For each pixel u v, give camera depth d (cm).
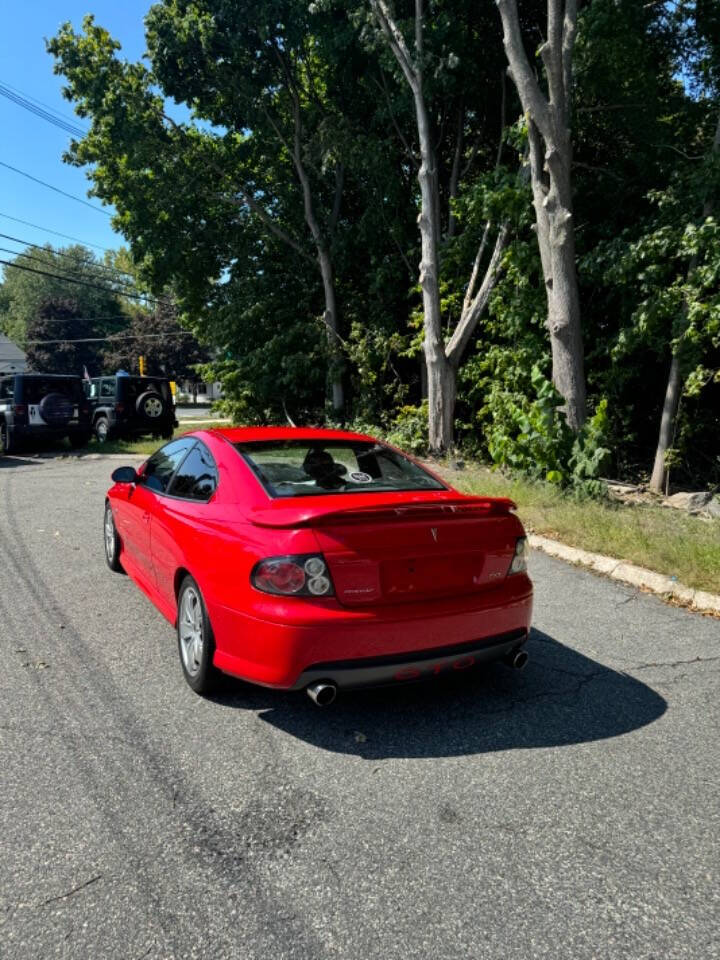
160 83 1814
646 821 276
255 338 2022
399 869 246
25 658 430
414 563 343
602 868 247
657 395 1418
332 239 1908
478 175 1855
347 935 215
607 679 414
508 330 1381
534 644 470
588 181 1420
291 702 378
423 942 213
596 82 1279
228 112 1936
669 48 1338
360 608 329
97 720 353
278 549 328
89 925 218
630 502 939
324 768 313
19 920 219
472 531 361
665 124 1334
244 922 220
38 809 277
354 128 1777
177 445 499
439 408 1545
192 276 2100
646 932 218
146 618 507
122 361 6912
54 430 1736
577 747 334
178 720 355
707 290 1100
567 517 761
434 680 412
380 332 1758
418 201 1789
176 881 238
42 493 1084
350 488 394
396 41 1479
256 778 303
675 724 357
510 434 1287
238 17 1673
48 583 590
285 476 393
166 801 285
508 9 1082
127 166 1881
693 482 1262
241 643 338
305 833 265
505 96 1584
